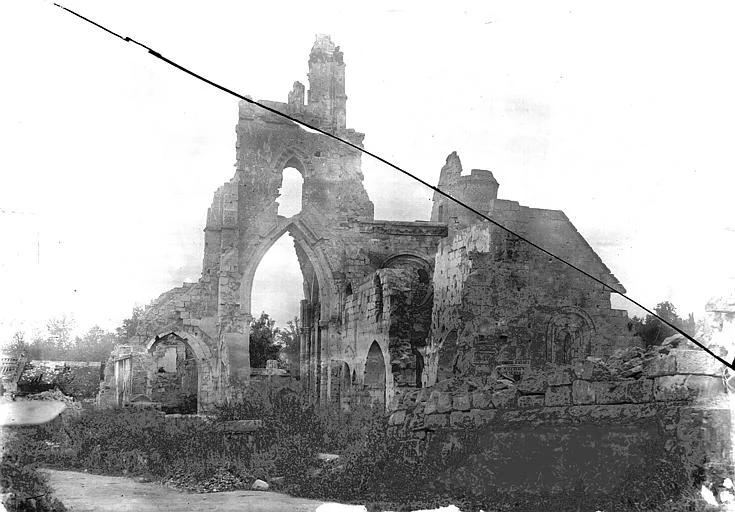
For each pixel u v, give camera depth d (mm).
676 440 11156
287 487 14906
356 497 13828
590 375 12328
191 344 31344
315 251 29094
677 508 10469
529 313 20703
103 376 29547
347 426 19016
